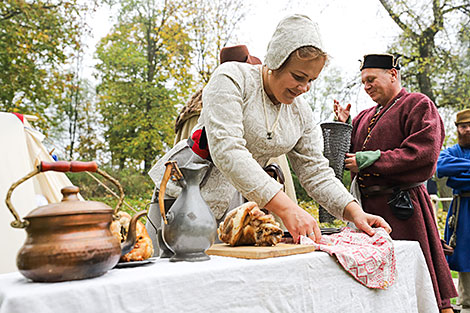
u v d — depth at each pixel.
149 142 12.48
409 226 2.21
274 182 1.29
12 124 2.77
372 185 2.35
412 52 10.45
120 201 0.91
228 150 1.30
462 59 10.41
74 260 0.78
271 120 1.49
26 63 10.48
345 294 1.19
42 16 10.76
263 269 1.01
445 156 3.18
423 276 1.55
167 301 0.85
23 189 2.64
